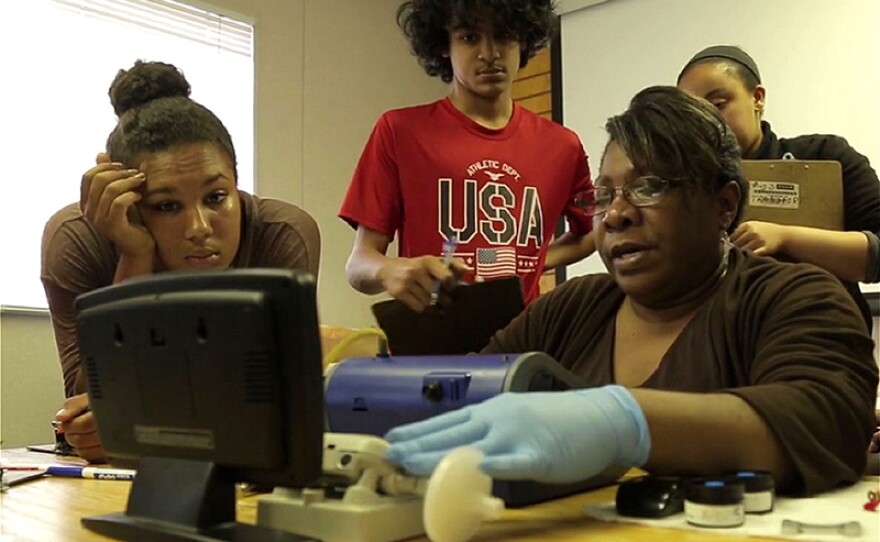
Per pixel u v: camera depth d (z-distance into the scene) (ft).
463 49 5.65
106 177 4.11
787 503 2.36
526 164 5.97
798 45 9.18
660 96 3.42
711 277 3.48
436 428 2.04
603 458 2.15
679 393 2.45
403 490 1.98
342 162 11.42
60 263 4.69
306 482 1.85
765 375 2.83
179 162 4.13
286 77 10.78
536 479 2.02
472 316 3.93
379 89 12.03
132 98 5.27
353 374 2.77
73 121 8.76
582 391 2.31
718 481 2.14
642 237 3.34
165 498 2.04
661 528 2.05
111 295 2.16
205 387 1.93
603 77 10.71
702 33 9.91
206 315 1.90
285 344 1.81
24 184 8.37
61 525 2.29
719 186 3.39
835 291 3.09
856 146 8.76
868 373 2.82
